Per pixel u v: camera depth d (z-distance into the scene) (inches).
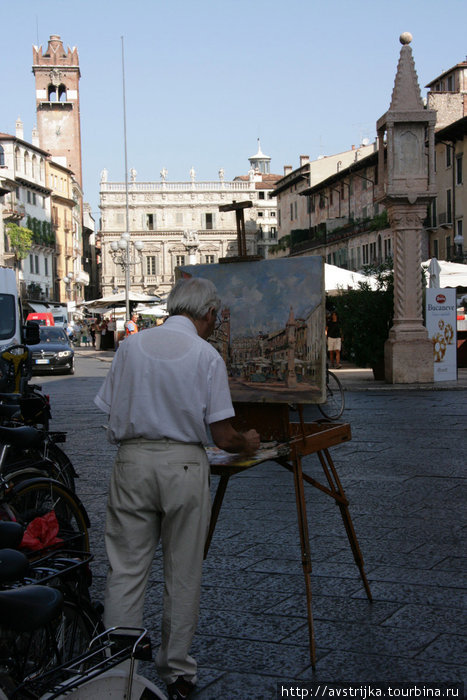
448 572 205.9
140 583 134.3
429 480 321.4
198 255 4195.4
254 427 178.1
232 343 179.0
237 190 4210.1
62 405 671.1
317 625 172.9
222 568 213.5
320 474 341.7
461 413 529.3
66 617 115.8
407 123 703.7
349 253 2453.2
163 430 131.9
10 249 3051.2
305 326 169.8
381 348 786.8
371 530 249.1
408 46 703.1
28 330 527.5
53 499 181.9
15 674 100.6
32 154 3412.9
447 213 2007.9
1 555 100.6
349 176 2506.2
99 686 95.5
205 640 166.2
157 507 133.3
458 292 1318.9
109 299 1998.0
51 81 4394.7
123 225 4160.9
